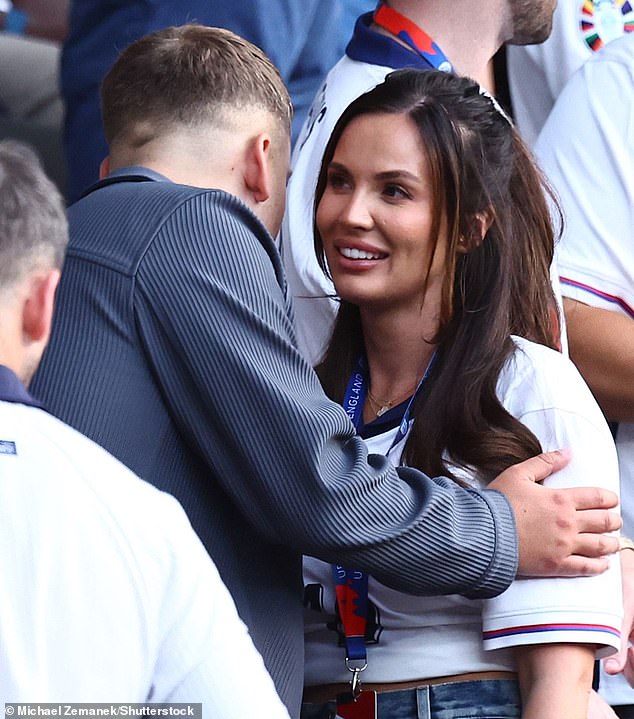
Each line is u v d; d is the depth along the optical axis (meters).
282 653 7.45
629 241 11.02
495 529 7.41
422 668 7.77
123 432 6.99
